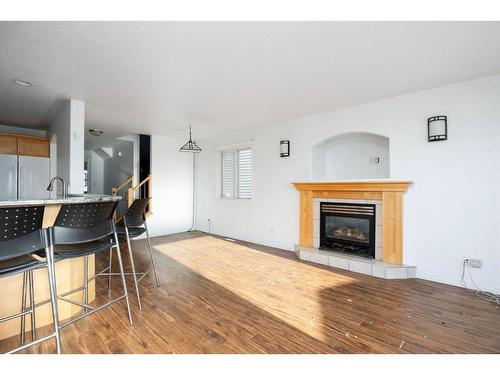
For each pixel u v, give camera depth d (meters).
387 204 3.37
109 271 3.08
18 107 3.69
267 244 4.88
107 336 1.89
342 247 3.88
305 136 4.29
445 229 2.99
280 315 2.23
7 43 2.01
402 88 3.06
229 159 5.85
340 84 2.92
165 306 2.39
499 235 2.68
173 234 6.04
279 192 4.68
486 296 2.62
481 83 2.77
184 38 1.97
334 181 3.75
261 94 3.22
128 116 4.20
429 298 2.58
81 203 1.69
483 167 2.76
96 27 1.82
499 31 1.89
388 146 3.73
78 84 2.85
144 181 5.51
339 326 2.05
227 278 3.15
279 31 1.89
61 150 3.82
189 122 4.61
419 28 1.86
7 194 4.22
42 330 1.97
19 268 1.38
